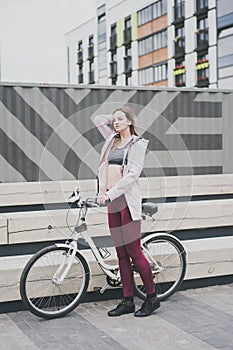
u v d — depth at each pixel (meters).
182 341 3.70
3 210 5.74
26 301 4.13
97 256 4.36
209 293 4.90
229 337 3.76
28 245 5.06
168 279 4.74
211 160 8.31
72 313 4.37
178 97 8.06
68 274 4.44
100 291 4.51
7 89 7.37
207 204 5.62
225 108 8.36
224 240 5.53
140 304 4.61
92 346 3.63
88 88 7.58
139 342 3.70
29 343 3.70
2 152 7.36
